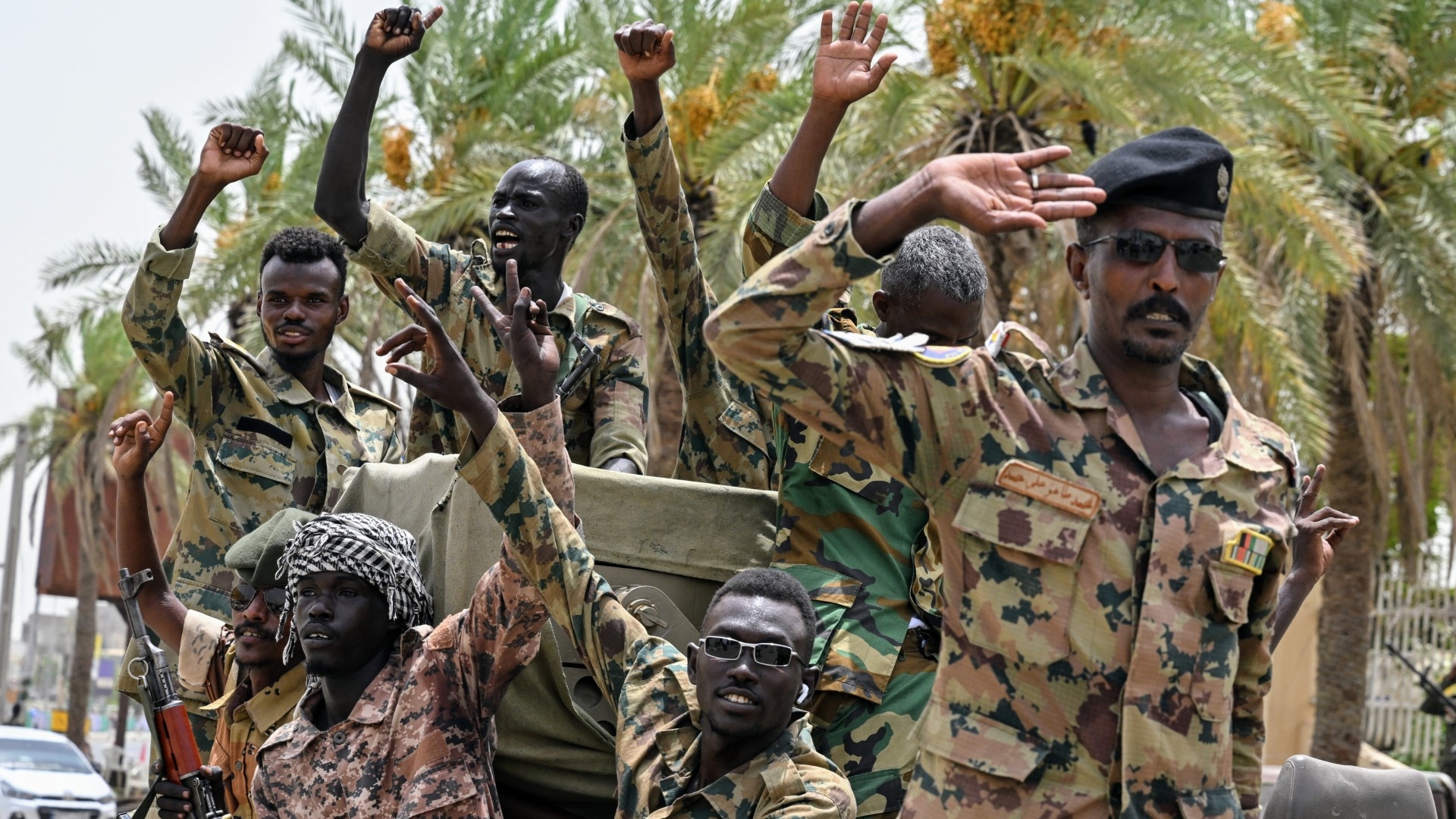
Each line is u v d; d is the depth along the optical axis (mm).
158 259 5805
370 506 5195
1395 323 17000
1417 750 20312
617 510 4715
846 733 4297
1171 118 13945
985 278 4684
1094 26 14453
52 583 37031
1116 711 3109
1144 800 3074
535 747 4586
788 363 3145
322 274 6461
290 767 4395
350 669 4418
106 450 24812
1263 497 3252
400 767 4293
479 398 4039
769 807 3812
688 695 4082
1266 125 15445
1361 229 15508
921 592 4379
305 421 6445
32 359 30000
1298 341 14703
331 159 5199
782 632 3857
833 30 4051
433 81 17484
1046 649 3115
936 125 14844
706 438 5617
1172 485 3174
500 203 5594
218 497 6191
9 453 34594
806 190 4188
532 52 17844
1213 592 3133
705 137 15531
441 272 5480
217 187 5738
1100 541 3141
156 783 4781
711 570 4742
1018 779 3076
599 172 16328
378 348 4148
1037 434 3189
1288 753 18797
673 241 5355
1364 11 15797
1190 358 3432
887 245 3084
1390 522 22125
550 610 4246
